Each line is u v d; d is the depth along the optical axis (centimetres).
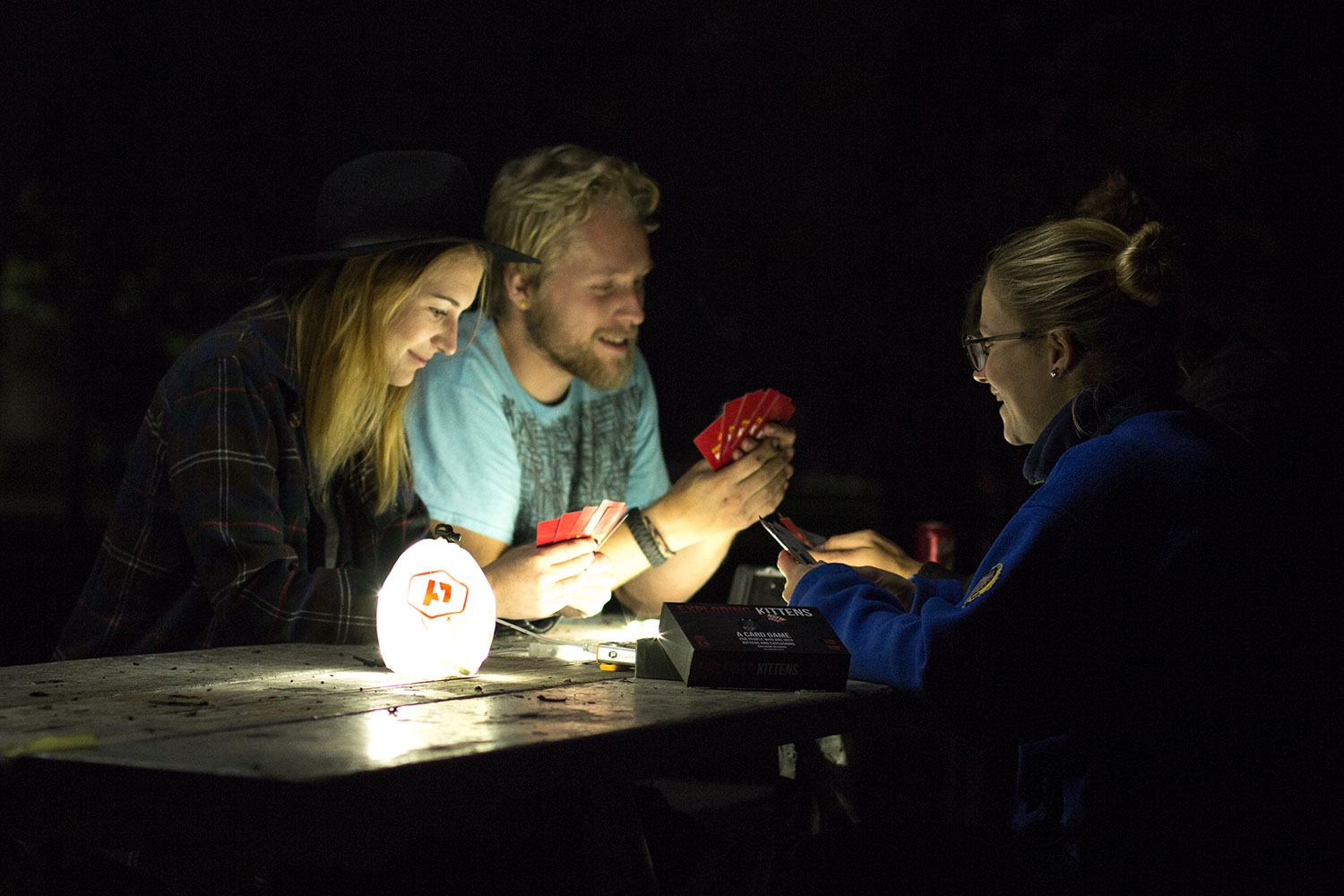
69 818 137
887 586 249
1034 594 193
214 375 260
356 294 279
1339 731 233
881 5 766
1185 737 190
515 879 218
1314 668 198
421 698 188
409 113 887
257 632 251
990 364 230
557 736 154
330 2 895
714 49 834
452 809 139
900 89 687
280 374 270
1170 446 199
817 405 796
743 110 800
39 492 2350
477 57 870
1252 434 305
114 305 1108
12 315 2152
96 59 945
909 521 674
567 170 364
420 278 282
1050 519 196
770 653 204
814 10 794
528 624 293
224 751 142
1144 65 666
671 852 270
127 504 267
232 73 925
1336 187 494
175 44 934
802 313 781
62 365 2475
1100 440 204
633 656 227
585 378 369
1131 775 192
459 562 217
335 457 284
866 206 718
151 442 266
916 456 668
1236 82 659
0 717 167
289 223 946
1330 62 493
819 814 266
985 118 670
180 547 266
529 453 369
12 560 1130
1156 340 220
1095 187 329
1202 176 634
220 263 1008
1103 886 191
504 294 368
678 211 803
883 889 192
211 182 945
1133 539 194
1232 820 188
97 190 978
